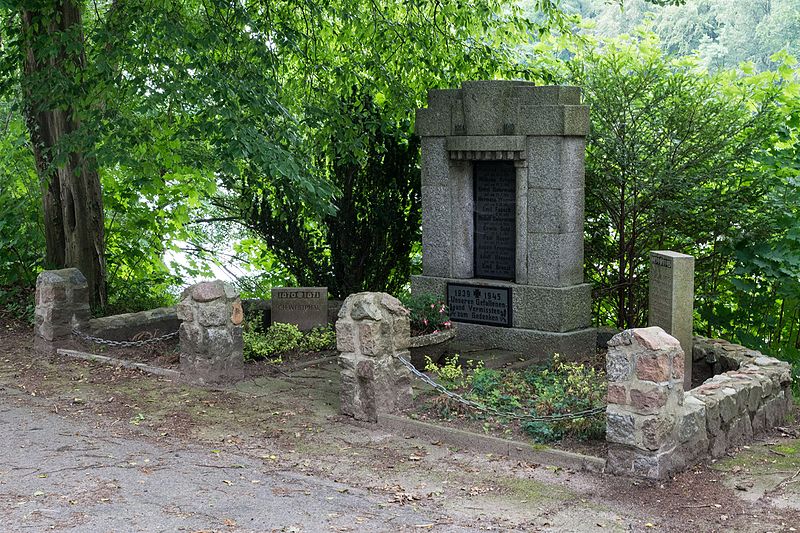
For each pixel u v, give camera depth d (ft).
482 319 40.86
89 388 34.71
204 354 34.81
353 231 47.19
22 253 51.39
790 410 30.73
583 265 40.75
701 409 25.31
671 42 71.72
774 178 40.60
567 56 57.57
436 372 35.47
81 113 39.63
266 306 45.03
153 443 27.76
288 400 32.71
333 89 47.24
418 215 48.29
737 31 70.74
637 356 23.79
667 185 40.65
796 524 20.93
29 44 42.86
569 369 34.55
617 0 51.01
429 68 47.73
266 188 47.14
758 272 40.37
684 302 32.48
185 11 42.93
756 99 43.27
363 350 29.68
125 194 52.11
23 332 45.57
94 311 47.39
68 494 22.85
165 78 38.24
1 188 51.06
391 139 47.50
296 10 49.78
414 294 42.73
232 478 24.35
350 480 24.31
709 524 20.99
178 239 56.54
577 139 38.88
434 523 20.98
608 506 22.17
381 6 51.08
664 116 41.11
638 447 23.80
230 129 36.68
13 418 30.71
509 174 40.47
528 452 25.82
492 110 39.65
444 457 26.27
